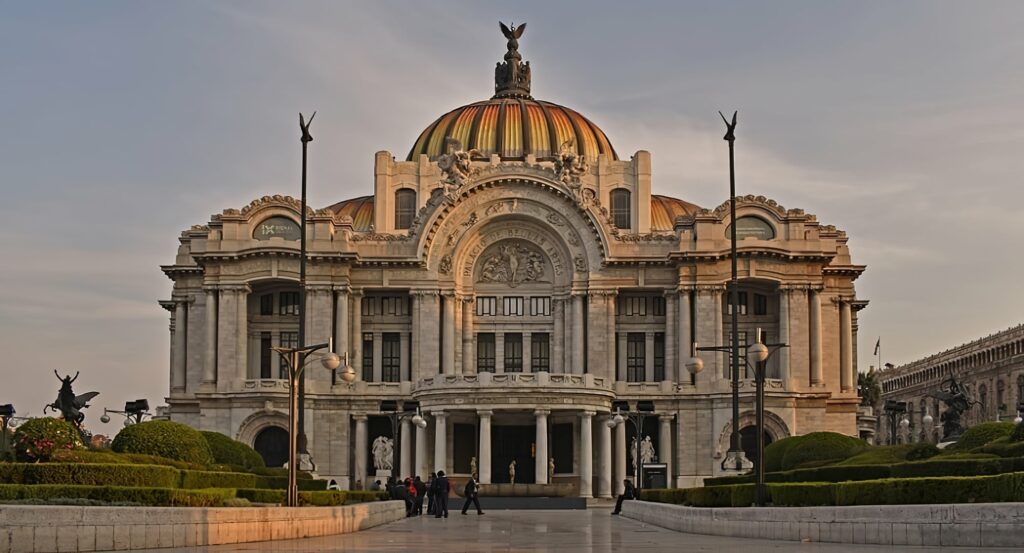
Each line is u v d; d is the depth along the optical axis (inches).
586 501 4023.1
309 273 4677.7
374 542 1828.2
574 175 4783.5
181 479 2322.8
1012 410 5910.4
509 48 5989.2
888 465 2357.3
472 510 3860.7
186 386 4832.7
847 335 4872.0
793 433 4562.0
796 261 4680.1
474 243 4859.7
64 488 1881.2
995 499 1652.3
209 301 4665.4
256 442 4579.2
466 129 5467.5
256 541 1822.1
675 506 2330.2
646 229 5137.8
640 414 3727.9
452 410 4266.7
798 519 1776.6
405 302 4817.9
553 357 4817.9
